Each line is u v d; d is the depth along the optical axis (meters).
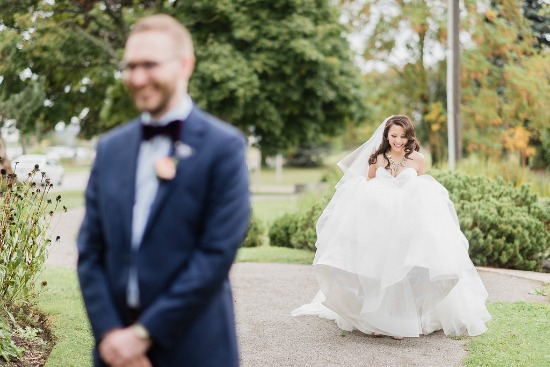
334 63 24.19
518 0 19.06
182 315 2.11
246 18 22.89
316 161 57.72
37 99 19.34
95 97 25.77
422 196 5.12
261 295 7.17
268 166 59.69
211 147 2.21
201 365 2.24
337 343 5.23
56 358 4.68
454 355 4.91
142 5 23.98
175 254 2.17
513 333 5.42
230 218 2.18
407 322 5.12
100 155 2.35
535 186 12.14
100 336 2.19
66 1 22.03
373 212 5.14
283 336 5.45
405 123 5.52
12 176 5.49
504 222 9.15
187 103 2.28
